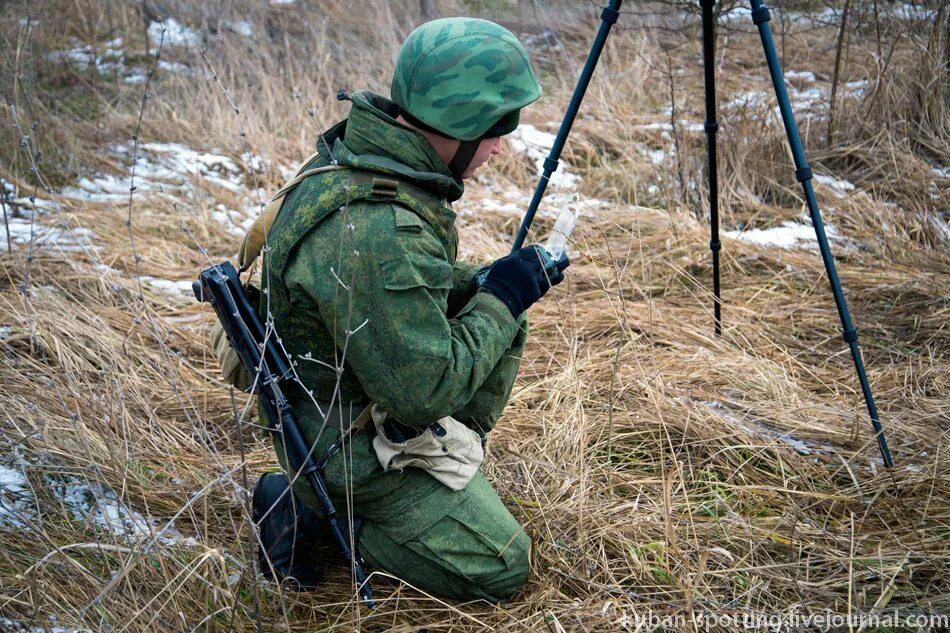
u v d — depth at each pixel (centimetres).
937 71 521
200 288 194
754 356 330
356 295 177
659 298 381
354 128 188
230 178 521
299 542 213
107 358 311
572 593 214
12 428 260
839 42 517
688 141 507
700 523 238
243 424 280
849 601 197
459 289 215
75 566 198
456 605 209
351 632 201
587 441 273
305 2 741
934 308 364
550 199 495
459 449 201
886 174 486
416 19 741
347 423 196
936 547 228
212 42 677
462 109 182
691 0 542
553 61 706
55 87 623
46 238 405
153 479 252
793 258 411
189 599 200
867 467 265
